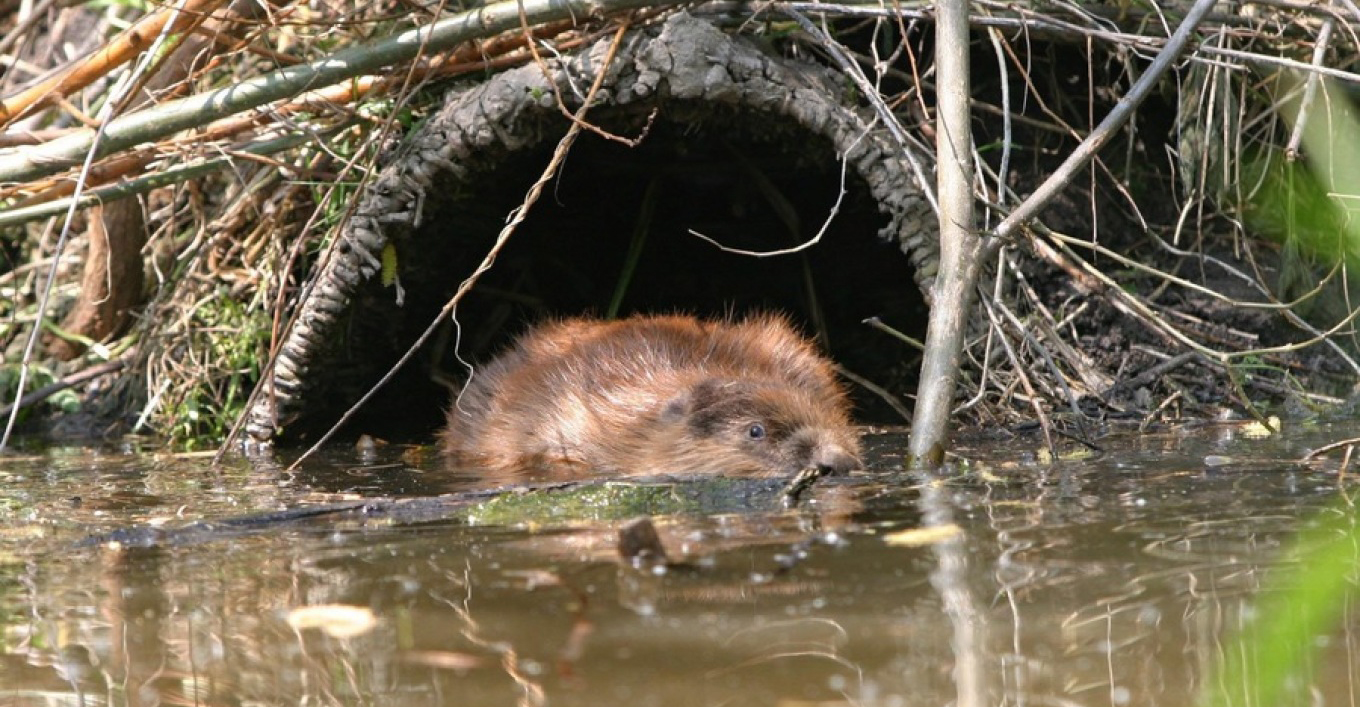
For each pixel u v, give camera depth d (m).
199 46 10.75
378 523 6.64
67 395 12.22
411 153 10.02
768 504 6.90
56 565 5.84
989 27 9.84
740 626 4.45
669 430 9.35
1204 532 5.68
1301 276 11.09
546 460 9.95
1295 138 8.30
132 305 12.66
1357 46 9.77
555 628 4.50
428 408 12.62
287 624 4.69
